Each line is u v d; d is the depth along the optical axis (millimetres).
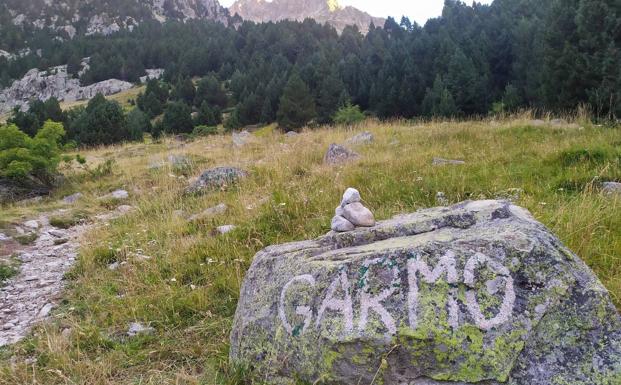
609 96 14758
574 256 2904
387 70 49344
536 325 2623
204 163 13688
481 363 2568
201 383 3354
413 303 2783
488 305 2693
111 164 15391
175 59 126875
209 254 5828
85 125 36906
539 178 7020
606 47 15703
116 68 123375
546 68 18547
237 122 55125
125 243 6812
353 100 49594
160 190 10664
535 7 50562
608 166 6676
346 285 3006
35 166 12789
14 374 3623
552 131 10969
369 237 3613
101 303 5016
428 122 19250
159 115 76312
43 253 7363
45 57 141500
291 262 3457
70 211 10117
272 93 56906
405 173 8109
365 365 2738
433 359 2643
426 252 2934
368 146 12219
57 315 4820
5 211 10031
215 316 4469
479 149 9719
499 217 3377
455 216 3486
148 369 3682
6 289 5793
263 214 6926
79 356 3814
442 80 40125
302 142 14562
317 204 7020
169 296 4887
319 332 2926
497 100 34688
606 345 2568
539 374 2523
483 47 42656
